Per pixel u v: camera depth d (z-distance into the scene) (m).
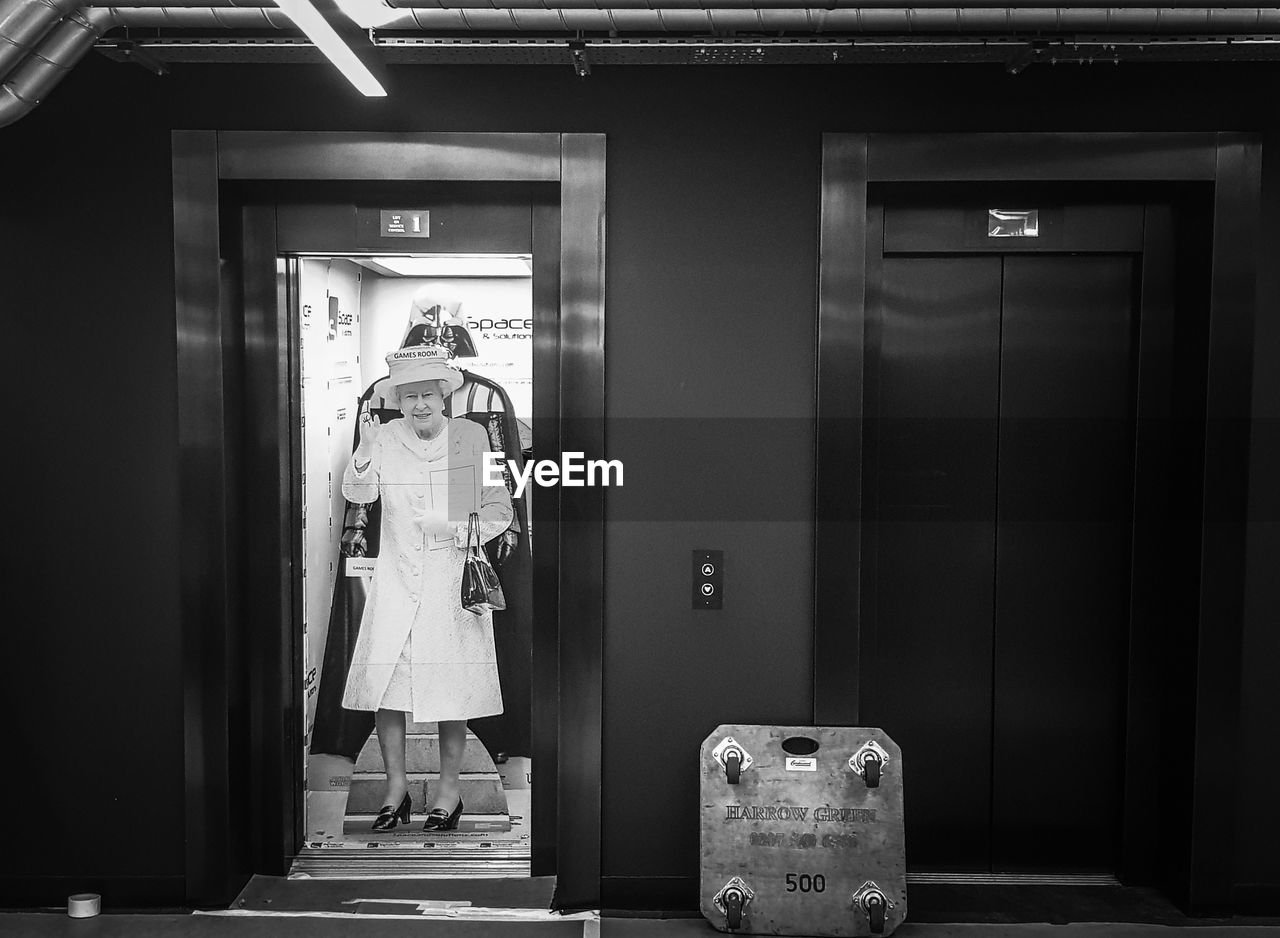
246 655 3.73
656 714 3.60
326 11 2.51
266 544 3.72
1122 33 2.98
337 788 3.80
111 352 3.56
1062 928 3.49
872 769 3.47
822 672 3.56
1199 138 3.41
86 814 3.64
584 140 3.47
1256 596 3.53
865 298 3.60
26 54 2.84
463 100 3.48
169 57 3.30
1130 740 3.71
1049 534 3.73
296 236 3.65
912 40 3.08
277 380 3.69
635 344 3.54
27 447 3.59
